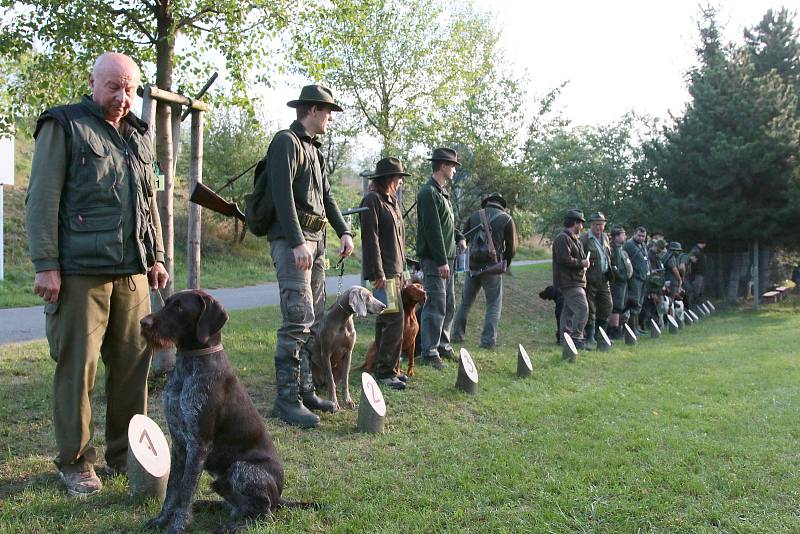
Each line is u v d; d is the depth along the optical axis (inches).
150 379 236.7
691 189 850.8
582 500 151.0
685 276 691.4
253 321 409.1
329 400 230.4
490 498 152.9
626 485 161.8
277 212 199.5
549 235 1161.4
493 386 278.8
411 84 596.4
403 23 580.7
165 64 307.4
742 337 502.0
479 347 379.9
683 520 141.3
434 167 312.0
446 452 187.5
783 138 789.9
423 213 304.0
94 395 229.0
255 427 140.7
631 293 513.0
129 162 152.6
